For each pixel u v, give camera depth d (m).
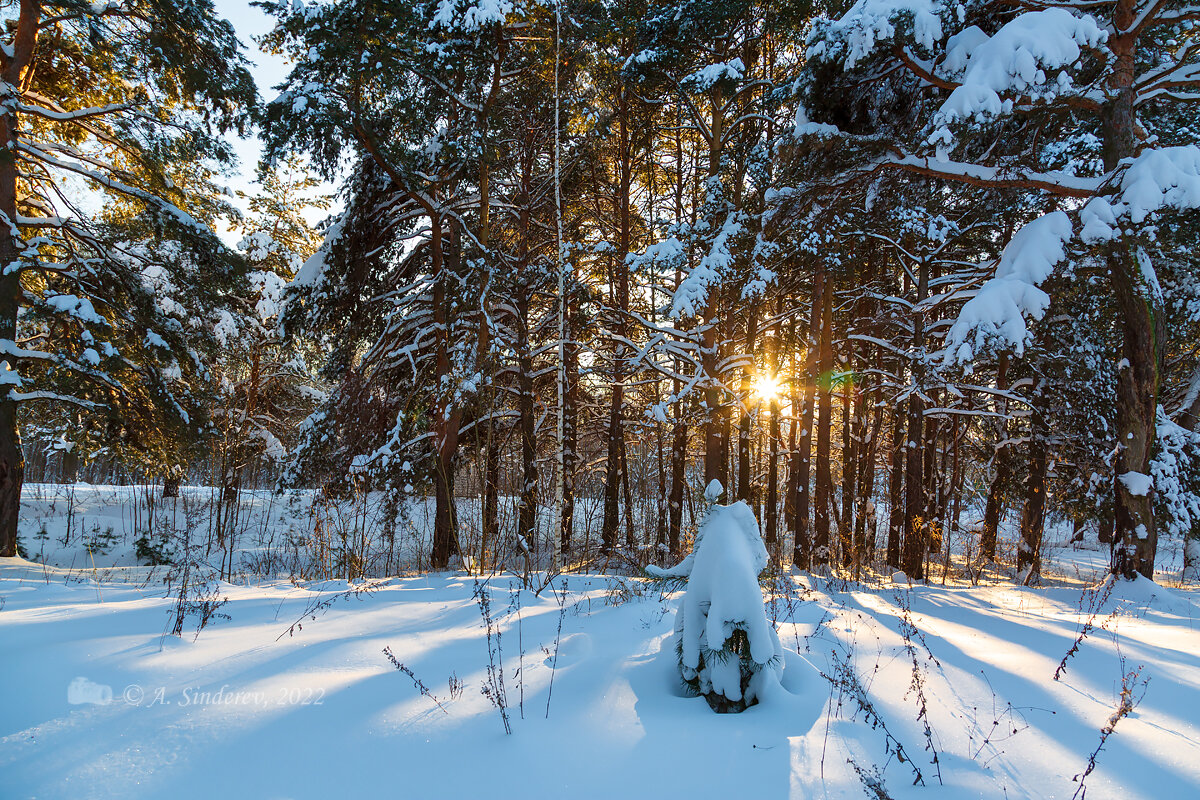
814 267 14.85
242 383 24.09
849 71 11.16
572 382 16.97
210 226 16.31
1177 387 16.36
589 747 3.10
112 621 4.87
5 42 12.33
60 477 28.95
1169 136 13.24
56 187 13.28
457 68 13.48
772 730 3.29
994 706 3.67
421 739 3.10
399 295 17.34
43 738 2.93
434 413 15.61
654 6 15.11
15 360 12.17
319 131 12.64
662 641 4.68
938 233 14.28
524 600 6.49
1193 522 12.41
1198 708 3.59
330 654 4.24
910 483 14.38
